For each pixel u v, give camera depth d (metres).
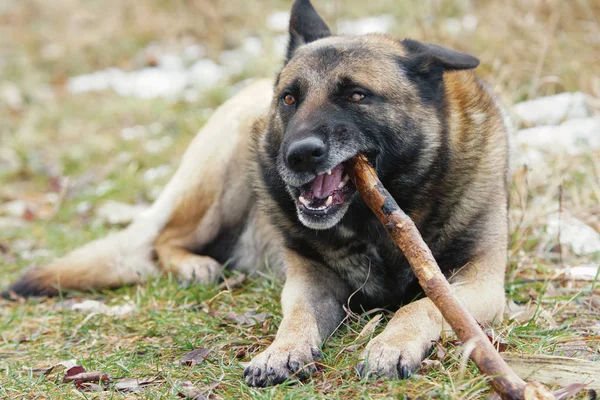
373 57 5.53
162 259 7.57
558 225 7.24
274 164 5.89
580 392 4.31
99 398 4.77
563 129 9.26
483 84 6.89
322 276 5.95
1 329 6.52
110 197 10.42
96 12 18.06
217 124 7.59
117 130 13.03
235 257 7.64
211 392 4.66
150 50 16.09
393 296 5.91
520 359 4.54
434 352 4.85
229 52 14.98
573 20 11.08
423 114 5.56
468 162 5.71
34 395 4.93
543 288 6.23
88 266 7.50
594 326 5.41
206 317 6.18
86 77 15.73
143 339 5.93
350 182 5.43
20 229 9.62
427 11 12.46
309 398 4.41
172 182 7.78
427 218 5.68
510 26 11.13
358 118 5.35
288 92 5.63
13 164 12.19
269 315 5.99
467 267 5.68
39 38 18.12
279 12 16.06
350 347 5.04
